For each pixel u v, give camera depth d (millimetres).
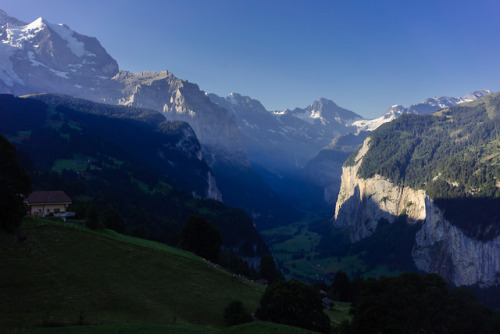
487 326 71688
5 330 37969
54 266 56031
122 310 49906
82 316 44219
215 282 71438
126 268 64188
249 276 118750
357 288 121375
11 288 47219
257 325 42219
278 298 57188
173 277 66938
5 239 58375
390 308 55625
